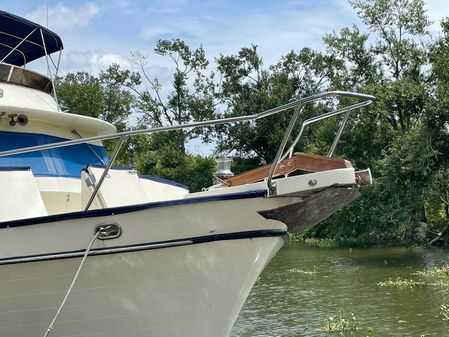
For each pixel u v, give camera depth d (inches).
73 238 266.8
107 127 368.2
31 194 285.1
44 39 405.7
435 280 650.2
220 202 263.6
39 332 279.3
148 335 281.3
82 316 276.4
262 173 295.0
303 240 1312.7
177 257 268.4
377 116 1277.1
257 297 580.1
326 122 1407.5
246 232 267.7
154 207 264.1
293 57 1775.3
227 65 1803.6
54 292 272.1
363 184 273.0
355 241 1198.9
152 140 1835.6
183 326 280.5
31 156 331.3
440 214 1270.9
